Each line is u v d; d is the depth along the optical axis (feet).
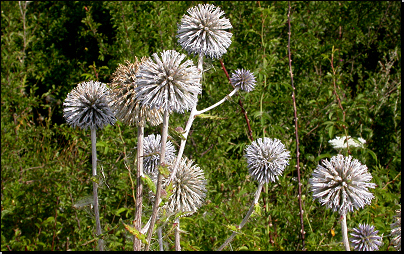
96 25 21.94
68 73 25.93
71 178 17.04
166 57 8.16
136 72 8.57
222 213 14.20
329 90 18.51
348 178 8.28
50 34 27.27
